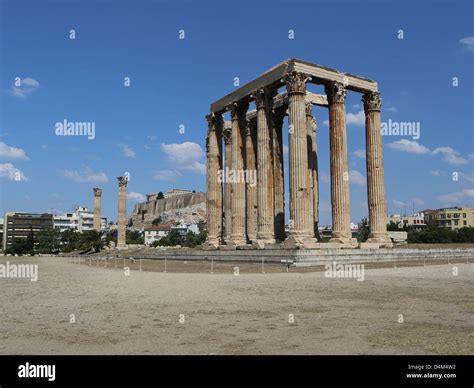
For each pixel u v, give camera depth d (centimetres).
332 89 4991
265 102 5281
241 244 5581
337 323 1262
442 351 945
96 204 14050
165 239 18150
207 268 4212
